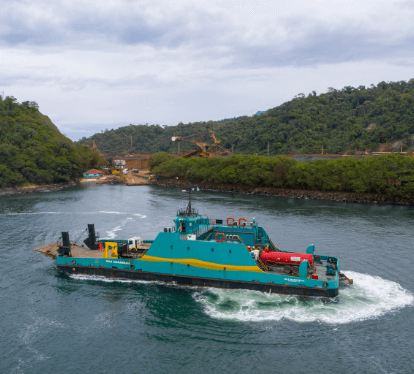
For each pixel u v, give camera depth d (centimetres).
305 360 2902
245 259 4106
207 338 3238
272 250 4659
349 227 7769
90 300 4019
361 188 12450
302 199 13200
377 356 2936
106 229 7812
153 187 18388
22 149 17938
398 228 7669
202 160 19275
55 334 3328
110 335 3309
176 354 3009
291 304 3844
